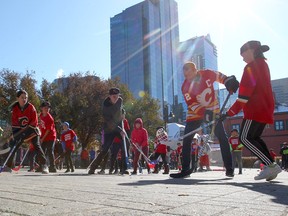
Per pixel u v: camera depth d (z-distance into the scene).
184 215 1.97
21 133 7.59
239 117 46.59
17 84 30.72
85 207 2.27
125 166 8.59
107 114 8.30
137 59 101.25
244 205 2.32
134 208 2.21
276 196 2.80
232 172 6.05
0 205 2.38
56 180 4.94
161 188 3.54
